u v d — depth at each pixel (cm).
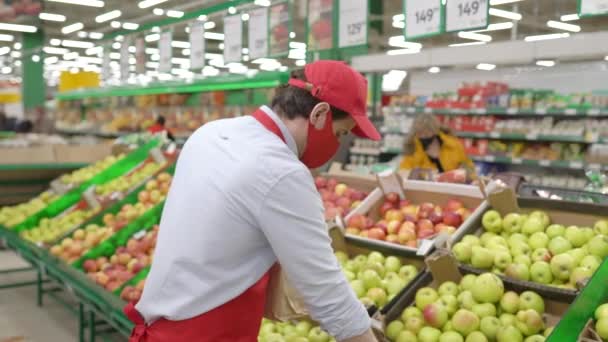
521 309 198
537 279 215
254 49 542
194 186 146
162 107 913
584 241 227
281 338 218
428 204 294
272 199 135
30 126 1395
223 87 629
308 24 474
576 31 1049
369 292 234
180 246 144
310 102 145
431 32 368
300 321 231
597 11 283
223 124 156
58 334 439
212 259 142
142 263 339
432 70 836
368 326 147
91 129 1106
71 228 422
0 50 2238
